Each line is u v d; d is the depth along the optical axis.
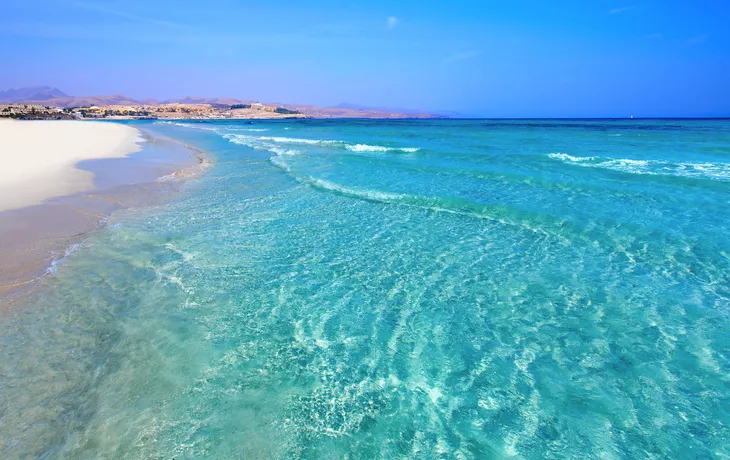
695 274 6.35
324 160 19.77
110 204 10.76
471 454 3.09
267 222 9.29
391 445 3.17
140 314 5.10
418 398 3.71
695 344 4.56
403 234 8.50
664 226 8.59
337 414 3.49
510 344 4.61
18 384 3.79
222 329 4.80
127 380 3.87
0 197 10.99
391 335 4.76
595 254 7.27
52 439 3.18
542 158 19.39
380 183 13.52
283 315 5.17
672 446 3.18
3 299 5.44
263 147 28.05
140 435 3.21
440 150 23.77
